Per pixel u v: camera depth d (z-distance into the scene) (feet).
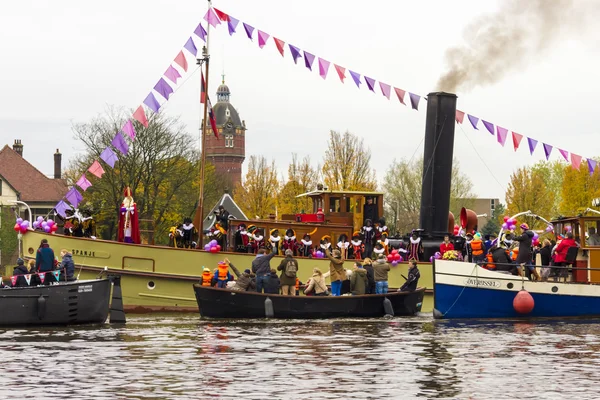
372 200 169.68
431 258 156.66
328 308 137.08
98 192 273.33
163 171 275.80
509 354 95.09
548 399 71.67
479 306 134.51
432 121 157.79
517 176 366.22
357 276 141.28
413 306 144.97
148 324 126.93
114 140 137.49
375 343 104.42
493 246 138.72
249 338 109.60
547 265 137.80
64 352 96.27
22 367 86.28
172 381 79.00
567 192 323.98
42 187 388.98
